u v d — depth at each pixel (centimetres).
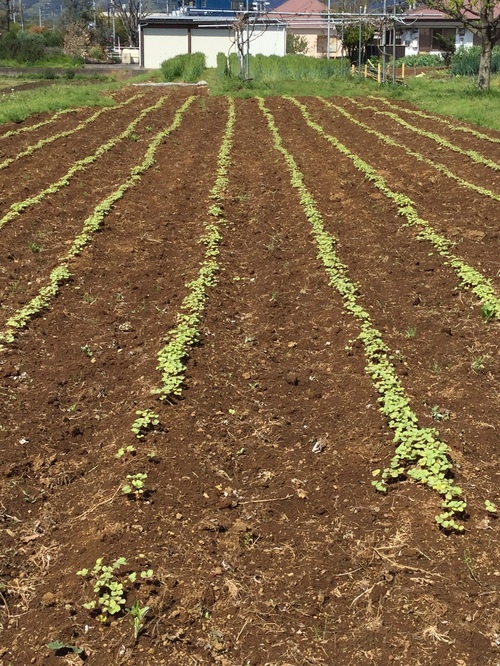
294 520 466
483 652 361
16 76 3984
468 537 441
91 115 2048
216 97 2577
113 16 7662
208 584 408
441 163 1427
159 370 633
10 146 1587
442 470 488
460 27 4922
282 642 374
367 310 770
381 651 366
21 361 671
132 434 539
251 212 1125
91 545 436
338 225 1056
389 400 568
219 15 5278
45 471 518
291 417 584
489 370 653
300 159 1470
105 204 1124
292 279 863
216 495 488
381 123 1889
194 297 772
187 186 1282
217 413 582
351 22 3222
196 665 360
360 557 431
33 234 1020
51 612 392
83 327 746
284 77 3225
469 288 818
